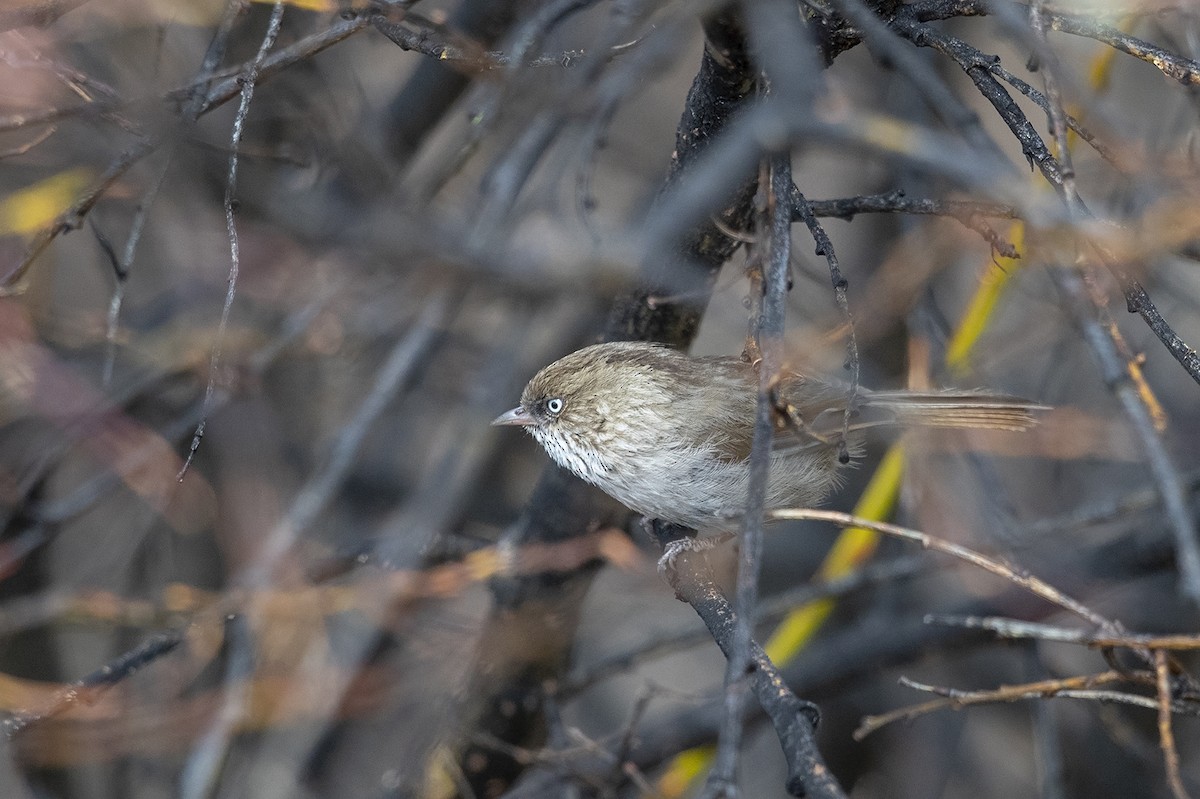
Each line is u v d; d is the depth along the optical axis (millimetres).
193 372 11250
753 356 6441
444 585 10141
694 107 7332
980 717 14414
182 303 11086
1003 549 10523
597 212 14594
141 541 13094
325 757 13398
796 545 14766
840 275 6355
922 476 11250
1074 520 10617
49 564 12945
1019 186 4637
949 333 11984
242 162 9172
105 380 7379
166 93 7359
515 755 10070
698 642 11281
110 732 10273
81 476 13570
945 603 12945
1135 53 6047
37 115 7191
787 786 5215
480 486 13781
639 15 7074
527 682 10531
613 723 15219
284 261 9031
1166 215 5605
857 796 13773
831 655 11945
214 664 12516
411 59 14453
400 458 14453
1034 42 5172
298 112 10602
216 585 13391
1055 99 5301
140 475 10930
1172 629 12812
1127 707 13453
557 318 14547
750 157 5172
